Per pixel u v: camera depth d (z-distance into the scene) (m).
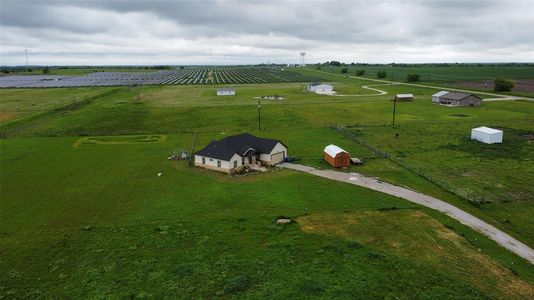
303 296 23.98
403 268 27.05
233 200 39.53
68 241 31.27
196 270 26.84
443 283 25.41
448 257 28.64
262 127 80.69
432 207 37.88
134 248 29.91
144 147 63.66
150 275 26.39
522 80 193.25
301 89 164.50
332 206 37.84
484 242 31.02
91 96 135.00
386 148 62.41
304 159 55.31
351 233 32.28
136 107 109.31
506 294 24.45
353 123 84.62
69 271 27.03
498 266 27.53
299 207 37.62
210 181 45.78
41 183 45.59
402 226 33.59
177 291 24.72
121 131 77.06
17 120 87.31
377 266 27.30
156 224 34.19
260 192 41.81
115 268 27.30
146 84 195.00
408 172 49.25
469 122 84.00
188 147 63.50
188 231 32.66
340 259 28.22
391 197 40.28
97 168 51.62
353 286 24.94
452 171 50.03
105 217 35.88
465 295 24.20
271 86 182.25
